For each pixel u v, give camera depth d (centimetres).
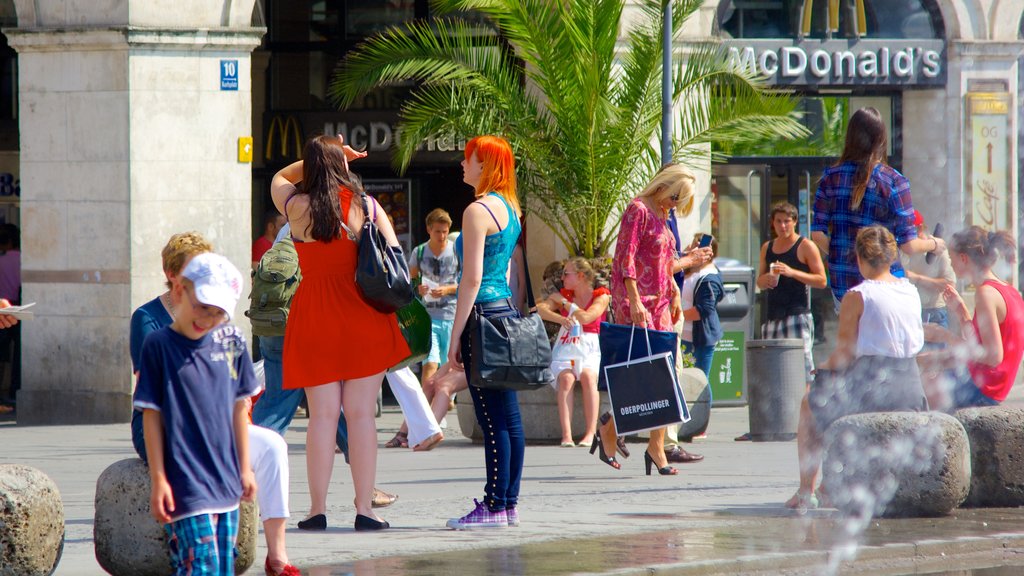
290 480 2681
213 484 1385
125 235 3734
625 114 3747
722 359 4156
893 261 2189
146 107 3747
